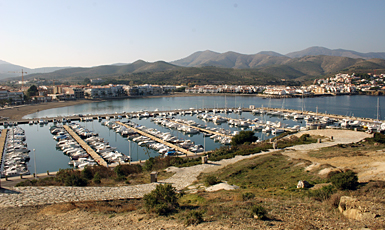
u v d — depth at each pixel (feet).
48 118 577.02
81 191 130.82
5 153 315.37
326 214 77.10
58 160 312.71
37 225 84.89
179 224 79.82
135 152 345.51
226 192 120.67
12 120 563.89
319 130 327.47
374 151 169.07
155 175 163.32
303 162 159.84
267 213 82.53
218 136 422.82
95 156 305.53
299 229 67.67
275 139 306.55
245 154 226.38
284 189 117.29
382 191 86.99
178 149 336.08
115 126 506.48
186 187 148.46
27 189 126.72
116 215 93.86
